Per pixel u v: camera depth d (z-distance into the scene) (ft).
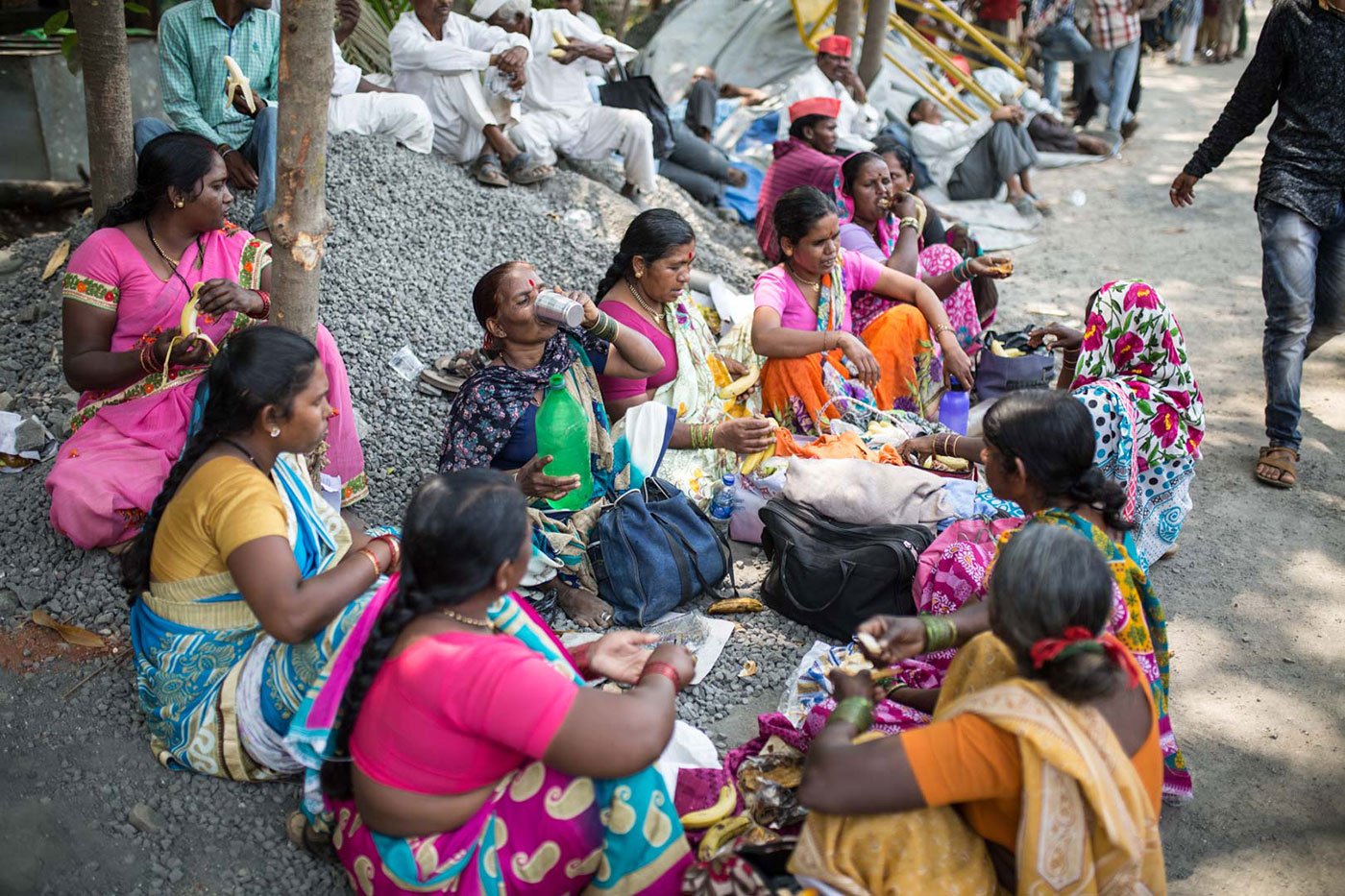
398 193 19.25
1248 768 11.00
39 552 12.03
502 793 7.85
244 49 17.83
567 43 23.09
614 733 7.48
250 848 9.40
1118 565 9.26
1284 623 13.20
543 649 8.49
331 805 8.54
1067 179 31.37
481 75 21.97
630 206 22.66
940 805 7.43
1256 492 15.99
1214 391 19.04
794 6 30.42
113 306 11.99
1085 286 23.94
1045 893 7.33
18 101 21.30
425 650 7.54
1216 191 29.86
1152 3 38.34
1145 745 7.55
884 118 29.99
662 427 13.16
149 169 11.77
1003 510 12.53
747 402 15.52
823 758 7.55
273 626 8.66
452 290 17.98
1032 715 7.18
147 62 23.18
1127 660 7.51
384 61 26.22
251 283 12.59
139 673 9.93
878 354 15.80
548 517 12.29
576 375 12.75
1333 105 15.19
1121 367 13.11
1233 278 24.07
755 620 12.57
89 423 12.29
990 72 33.99
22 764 9.89
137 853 9.26
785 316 15.34
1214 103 38.91
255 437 9.23
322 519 10.26
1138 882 7.43
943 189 28.84
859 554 11.84
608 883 8.17
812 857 7.65
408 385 15.89
